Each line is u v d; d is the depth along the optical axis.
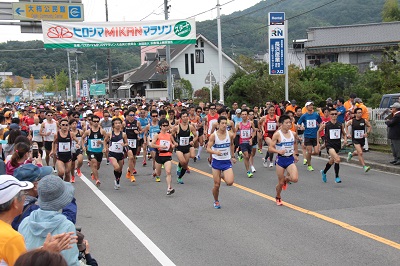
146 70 79.75
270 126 20.06
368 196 14.11
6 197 4.78
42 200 5.22
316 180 16.98
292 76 40.81
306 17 112.44
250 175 17.98
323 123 18.69
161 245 9.88
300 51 70.31
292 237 10.14
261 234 10.44
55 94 132.75
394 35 66.50
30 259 3.33
